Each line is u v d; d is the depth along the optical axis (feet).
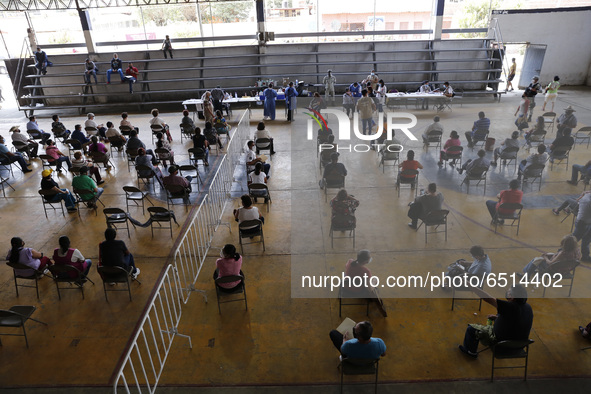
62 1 64.18
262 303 19.85
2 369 16.70
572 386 15.11
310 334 17.93
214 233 26.27
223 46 66.95
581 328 17.35
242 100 54.70
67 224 28.22
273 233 25.95
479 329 15.93
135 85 66.08
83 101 65.36
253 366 16.40
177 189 28.12
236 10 68.85
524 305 14.70
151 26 70.08
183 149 43.68
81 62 67.26
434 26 66.33
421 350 16.89
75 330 18.63
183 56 67.67
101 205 30.91
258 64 66.80
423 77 66.74
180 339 17.87
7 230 27.73
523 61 69.05
